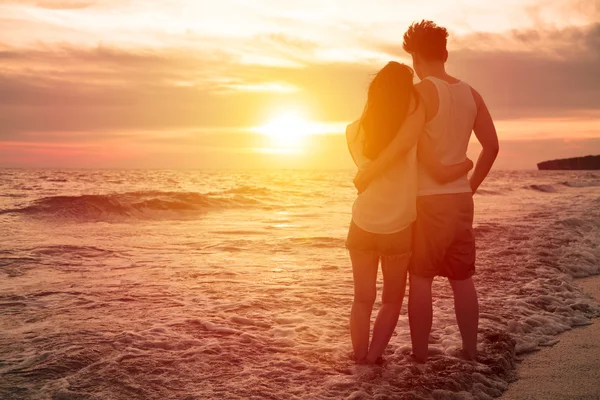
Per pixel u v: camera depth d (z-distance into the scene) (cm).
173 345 323
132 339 330
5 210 1123
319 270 588
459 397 272
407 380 282
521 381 306
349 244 304
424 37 309
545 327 401
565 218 1114
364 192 300
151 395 255
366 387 272
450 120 296
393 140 285
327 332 365
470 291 319
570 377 313
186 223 1106
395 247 295
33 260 615
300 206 1596
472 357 322
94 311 404
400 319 399
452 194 300
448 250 310
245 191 1978
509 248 734
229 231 956
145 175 5094
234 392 261
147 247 745
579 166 14788
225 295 462
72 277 532
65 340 328
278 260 650
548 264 630
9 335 339
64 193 2058
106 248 725
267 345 333
